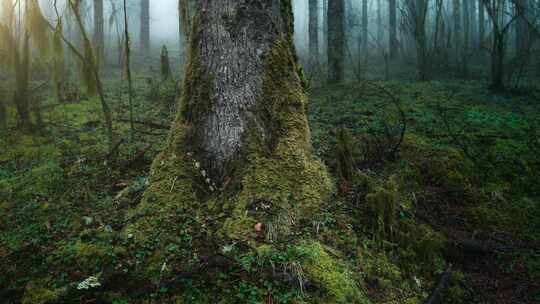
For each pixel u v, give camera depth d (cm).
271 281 316
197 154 425
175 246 350
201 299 302
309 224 386
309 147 439
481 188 576
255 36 426
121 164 556
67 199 466
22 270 340
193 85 436
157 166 429
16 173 542
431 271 398
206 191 411
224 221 374
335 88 1245
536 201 550
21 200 467
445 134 736
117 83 1256
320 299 308
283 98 433
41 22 599
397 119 822
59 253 352
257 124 417
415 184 567
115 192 480
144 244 357
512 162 629
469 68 1853
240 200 382
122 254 347
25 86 705
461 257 439
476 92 1177
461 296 375
